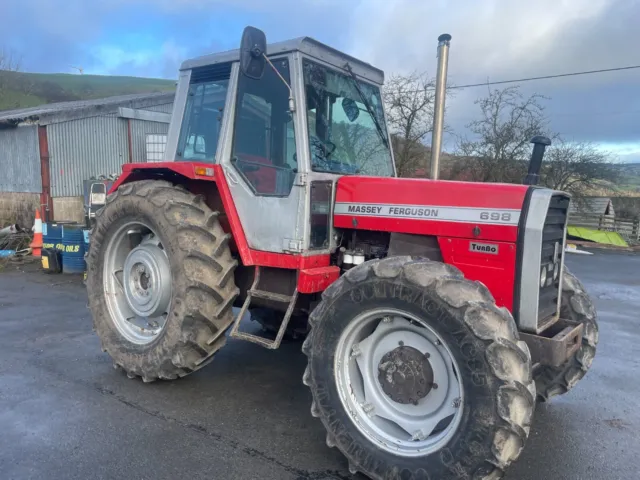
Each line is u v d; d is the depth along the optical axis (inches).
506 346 86.2
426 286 92.4
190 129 150.5
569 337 105.8
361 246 128.4
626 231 730.2
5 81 1263.5
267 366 163.2
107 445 112.3
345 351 105.2
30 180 477.1
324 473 104.2
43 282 296.5
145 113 554.3
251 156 131.7
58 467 103.3
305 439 117.6
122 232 154.1
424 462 92.4
